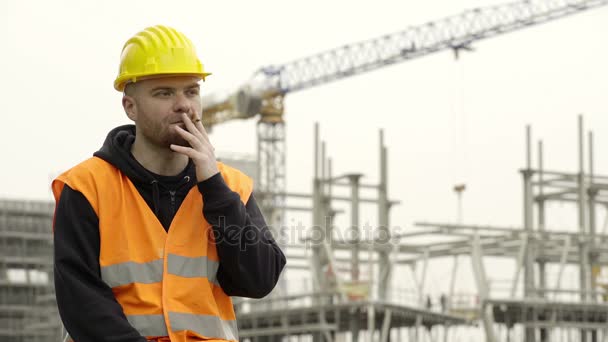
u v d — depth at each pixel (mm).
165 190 6992
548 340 61594
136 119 6957
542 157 64250
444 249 62062
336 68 117125
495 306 61250
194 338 6824
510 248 63219
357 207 61094
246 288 7004
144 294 6809
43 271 115500
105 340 6625
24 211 116562
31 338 109188
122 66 6949
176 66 6852
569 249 64000
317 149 62219
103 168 6957
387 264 60156
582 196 62250
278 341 65312
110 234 6855
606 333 62219
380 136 62688
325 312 61406
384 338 59031
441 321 62438
